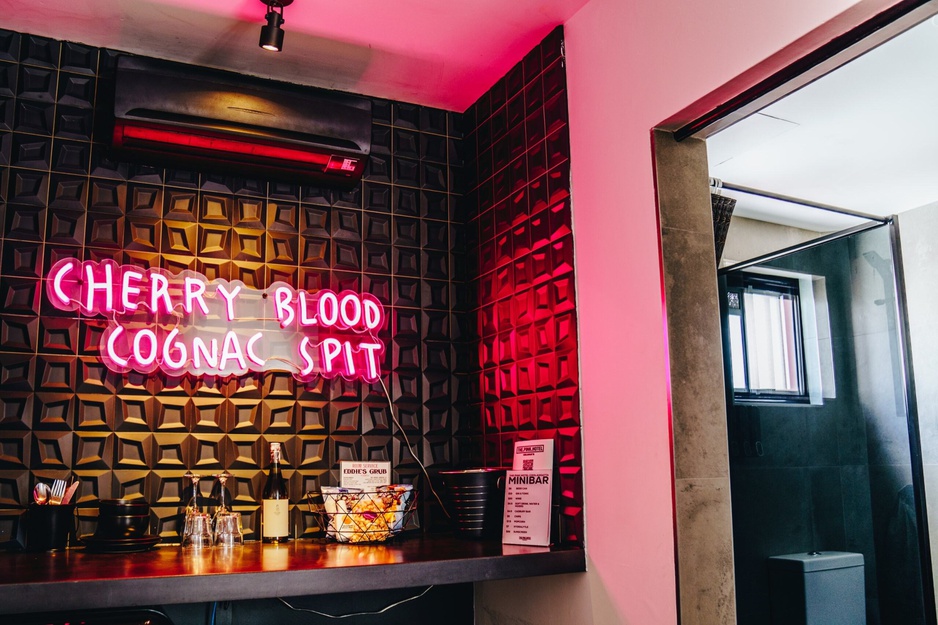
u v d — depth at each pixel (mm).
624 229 2736
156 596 2133
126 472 3102
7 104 3125
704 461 2477
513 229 3459
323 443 3443
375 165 3770
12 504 2918
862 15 1919
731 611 2438
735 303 3768
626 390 2672
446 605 3619
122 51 3346
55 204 3143
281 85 3344
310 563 2441
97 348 3121
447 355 3768
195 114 3119
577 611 2859
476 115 3873
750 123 3219
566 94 3145
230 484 3252
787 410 3824
